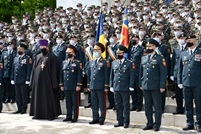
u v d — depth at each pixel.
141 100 9.88
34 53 12.65
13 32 16.08
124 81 9.03
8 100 12.48
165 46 10.23
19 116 10.92
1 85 12.14
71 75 9.94
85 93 11.56
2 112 11.84
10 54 12.36
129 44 10.95
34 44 13.05
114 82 9.20
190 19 13.34
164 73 8.56
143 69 8.86
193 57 8.52
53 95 10.36
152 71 8.64
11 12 26.75
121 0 20.80
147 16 13.45
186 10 13.91
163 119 9.34
